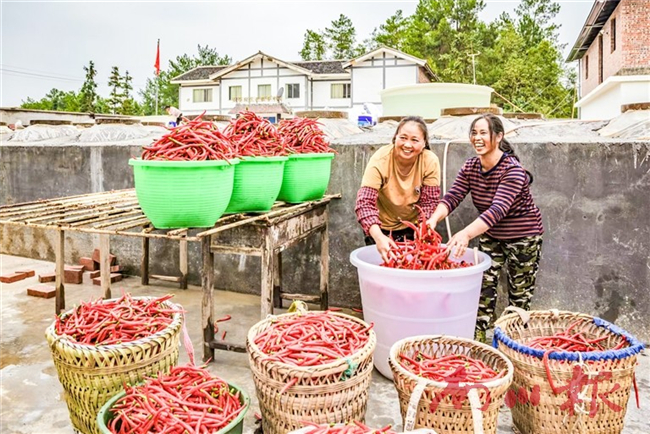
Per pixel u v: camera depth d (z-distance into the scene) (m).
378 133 5.01
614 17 16.59
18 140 7.20
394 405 2.88
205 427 2.05
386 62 31.89
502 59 38.16
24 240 6.31
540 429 2.34
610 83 12.74
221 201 2.89
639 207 3.53
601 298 3.69
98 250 5.63
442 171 4.05
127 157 5.38
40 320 4.25
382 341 3.04
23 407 2.87
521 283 3.27
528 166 3.77
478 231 2.96
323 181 3.87
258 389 2.30
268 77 35.47
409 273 2.79
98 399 2.33
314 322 2.60
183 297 4.86
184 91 37.69
